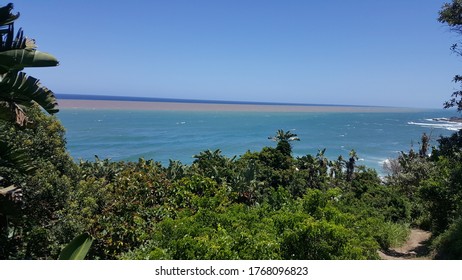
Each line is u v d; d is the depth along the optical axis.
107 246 14.05
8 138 12.77
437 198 18.52
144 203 17.64
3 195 9.15
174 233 10.23
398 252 18.16
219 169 28.92
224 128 168.12
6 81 7.70
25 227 11.64
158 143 115.00
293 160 39.00
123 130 145.38
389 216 25.36
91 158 86.69
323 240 9.61
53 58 7.72
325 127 190.62
